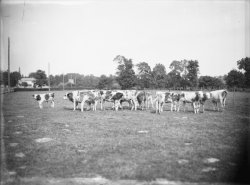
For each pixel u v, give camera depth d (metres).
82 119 11.90
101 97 16.66
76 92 16.06
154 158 6.14
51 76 82.00
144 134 8.57
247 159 5.59
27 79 66.25
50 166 5.79
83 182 5.05
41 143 7.51
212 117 12.27
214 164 5.67
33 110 15.58
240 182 4.88
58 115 13.31
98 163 5.91
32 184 5.03
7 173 5.40
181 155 6.30
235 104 17.73
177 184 4.93
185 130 9.13
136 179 5.16
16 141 7.59
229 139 7.42
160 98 15.30
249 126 9.30
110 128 9.62
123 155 6.41
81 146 7.20
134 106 18.16
